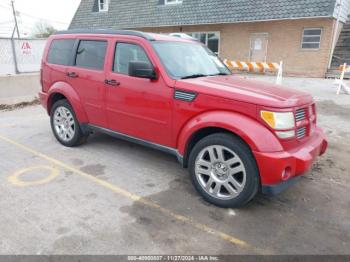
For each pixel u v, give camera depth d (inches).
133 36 164.1
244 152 124.7
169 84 145.4
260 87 141.9
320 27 608.4
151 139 160.4
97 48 181.3
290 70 667.4
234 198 131.2
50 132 245.4
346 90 423.2
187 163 149.6
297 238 117.0
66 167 175.9
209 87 135.0
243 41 711.1
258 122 122.7
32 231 116.3
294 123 124.8
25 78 364.8
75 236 114.0
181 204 138.4
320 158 197.2
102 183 156.9
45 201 137.9
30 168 173.6
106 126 181.6
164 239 114.1
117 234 116.0
